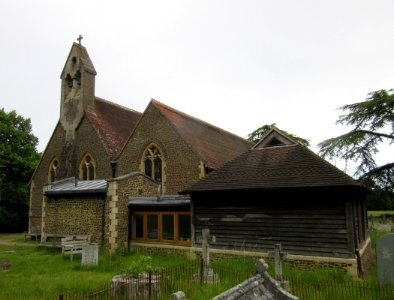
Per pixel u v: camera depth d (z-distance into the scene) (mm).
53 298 9367
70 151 29812
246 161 17469
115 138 29422
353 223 13367
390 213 39312
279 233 14727
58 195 21500
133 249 19172
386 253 11398
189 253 17219
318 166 14797
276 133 17812
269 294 6516
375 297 9672
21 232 40156
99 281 11820
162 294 9789
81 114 30016
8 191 38906
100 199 19734
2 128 40844
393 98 25484
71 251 17000
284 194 14844
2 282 11828
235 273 12031
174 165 23328
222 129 33406
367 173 26328
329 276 12281
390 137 26375
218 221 16375
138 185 20844
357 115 26766
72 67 31812
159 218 18922
